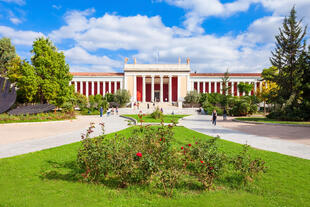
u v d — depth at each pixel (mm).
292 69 27781
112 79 64000
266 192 4207
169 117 27469
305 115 21109
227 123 21141
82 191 4215
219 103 49562
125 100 50750
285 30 28969
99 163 4613
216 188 4516
